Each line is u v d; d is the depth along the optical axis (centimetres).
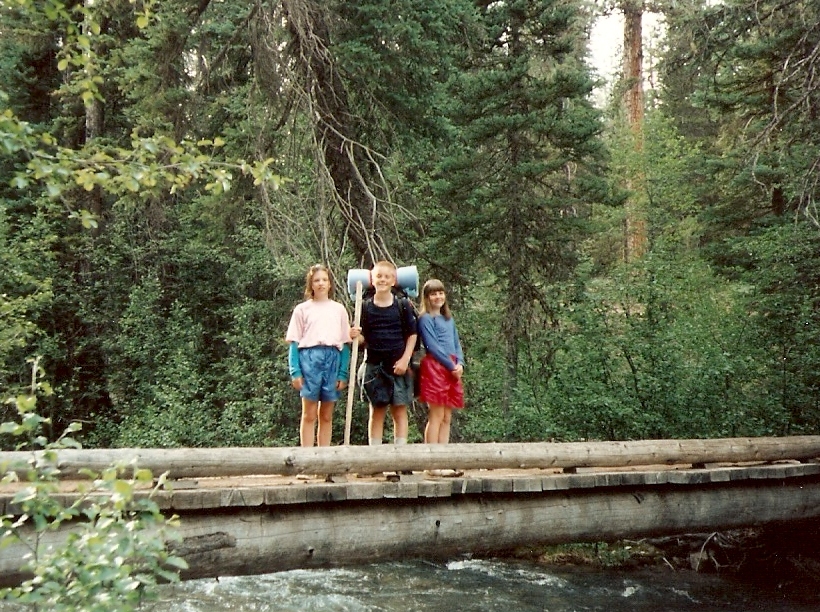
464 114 1475
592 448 721
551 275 1515
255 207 1333
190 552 533
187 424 1436
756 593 891
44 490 345
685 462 769
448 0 1207
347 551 591
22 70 1744
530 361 1314
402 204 1313
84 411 1728
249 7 1147
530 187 1549
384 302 700
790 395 1083
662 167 2102
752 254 1320
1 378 1503
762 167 1459
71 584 328
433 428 720
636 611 833
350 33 1130
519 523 664
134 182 380
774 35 1282
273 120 1123
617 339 1080
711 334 1136
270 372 1426
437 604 849
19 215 1652
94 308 1712
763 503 798
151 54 1172
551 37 1524
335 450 605
